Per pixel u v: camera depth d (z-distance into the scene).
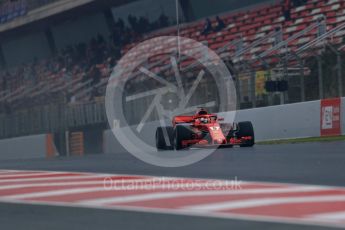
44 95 124.75
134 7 125.81
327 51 62.97
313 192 21.56
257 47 92.00
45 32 148.12
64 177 31.16
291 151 41.91
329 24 86.12
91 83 118.44
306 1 95.25
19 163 50.25
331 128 57.38
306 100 64.31
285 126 60.94
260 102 67.06
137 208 19.56
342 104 56.62
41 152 87.75
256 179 26.28
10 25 152.12
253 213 17.72
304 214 17.25
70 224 17.22
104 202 21.23
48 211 19.84
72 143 89.00
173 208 19.20
